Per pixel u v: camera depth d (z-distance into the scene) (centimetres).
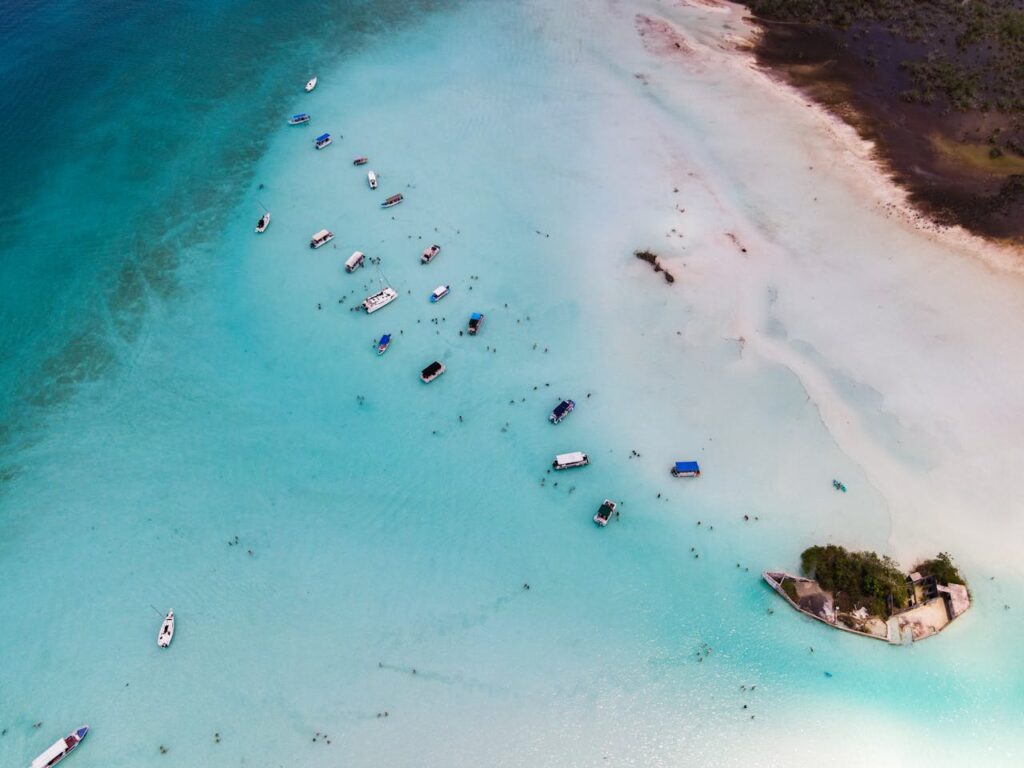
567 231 10225
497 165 11369
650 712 6016
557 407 8025
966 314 8975
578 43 14025
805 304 9181
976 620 6488
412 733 5941
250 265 10125
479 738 5906
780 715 5981
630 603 6675
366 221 10594
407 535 7212
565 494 7475
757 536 7094
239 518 7425
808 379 8350
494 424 8094
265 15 15238
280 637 6538
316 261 10088
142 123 12650
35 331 9438
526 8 15138
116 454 8056
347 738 5931
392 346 8931
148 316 9544
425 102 12750
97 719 6106
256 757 5869
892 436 7794
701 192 10756
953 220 10188
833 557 6788
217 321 9438
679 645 6397
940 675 6184
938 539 7006
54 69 13800
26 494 7738
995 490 7338
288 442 8062
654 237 10044
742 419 8019
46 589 6962
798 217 10350
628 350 8738
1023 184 10519
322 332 9175
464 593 6775
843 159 11275
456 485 7594
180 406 8500
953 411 7988
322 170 11531
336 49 14225
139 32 14812
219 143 12219
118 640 6575
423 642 6462
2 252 10481
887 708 6006
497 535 7188
